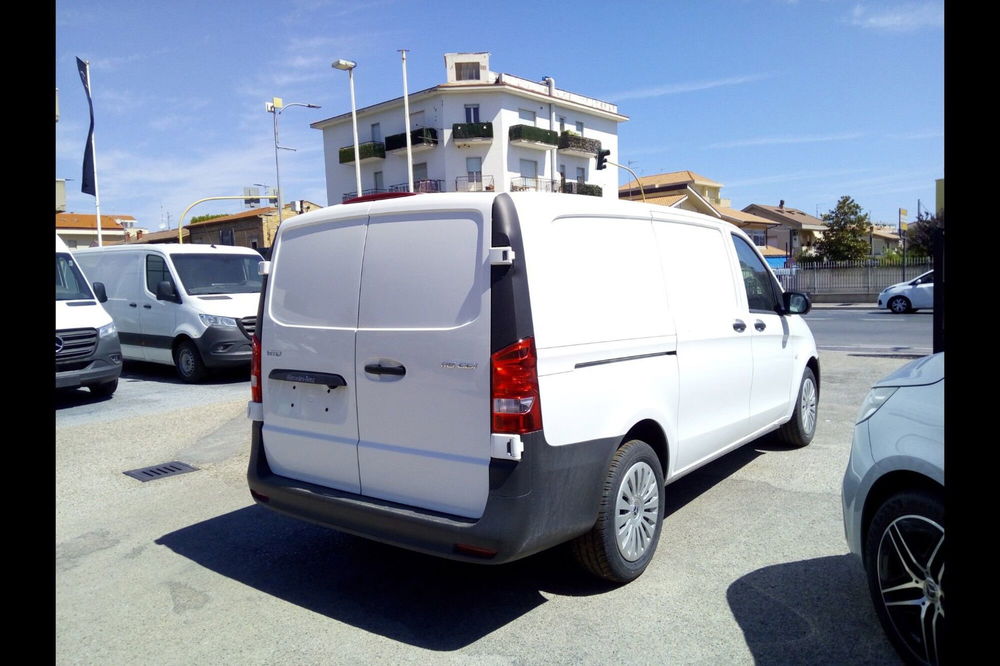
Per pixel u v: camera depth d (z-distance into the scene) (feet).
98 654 10.84
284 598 12.59
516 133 166.71
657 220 14.47
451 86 164.35
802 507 15.96
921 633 9.27
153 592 12.96
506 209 10.94
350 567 13.88
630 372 12.61
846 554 13.32
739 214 225.35
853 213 167.94
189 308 37.60
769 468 19.04
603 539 11.83
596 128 192.34
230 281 40.81
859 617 11.03
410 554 14.48
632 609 11.62
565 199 12.07
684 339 14.24
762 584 12.25
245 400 31.91
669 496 17.11
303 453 13.12
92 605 12.48
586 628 11.09
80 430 26.09
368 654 10.59
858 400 27.81
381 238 12.15
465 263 11.09
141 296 40.68
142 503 18.07
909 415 9.69
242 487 19.24
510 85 165.07
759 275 18.67
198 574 13.71
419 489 11.45
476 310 10.86
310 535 15.70
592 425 11.66
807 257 175.52
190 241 221.87
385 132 178.81
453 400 11.00
